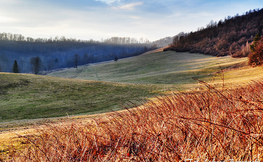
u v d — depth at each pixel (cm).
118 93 2997
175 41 14850
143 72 7406
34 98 2611
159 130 257
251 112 227
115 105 2353
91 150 249
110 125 341
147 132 260
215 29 11812
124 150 231
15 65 7531
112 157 222
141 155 208
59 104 2439
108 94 2947
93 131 315
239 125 219
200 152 196
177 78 4866
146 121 311
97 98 2744
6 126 1238
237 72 4016
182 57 9150
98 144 276
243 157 175
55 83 3316
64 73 10575
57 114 2102
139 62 9794
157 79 5203
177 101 386
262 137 186
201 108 304
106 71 9100
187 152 198
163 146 209
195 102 340
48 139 359
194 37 12425
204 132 227
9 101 2455
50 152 295
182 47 11700
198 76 4625
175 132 247
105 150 259
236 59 6134
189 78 4594
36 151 329
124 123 330
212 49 8938
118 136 276
